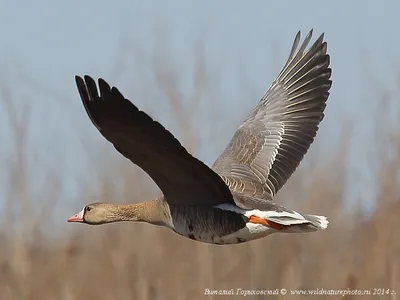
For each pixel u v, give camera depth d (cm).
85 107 1227
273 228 1370
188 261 1770
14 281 1762
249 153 1527
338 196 1827
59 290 1758
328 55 1560
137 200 1795
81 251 1792
